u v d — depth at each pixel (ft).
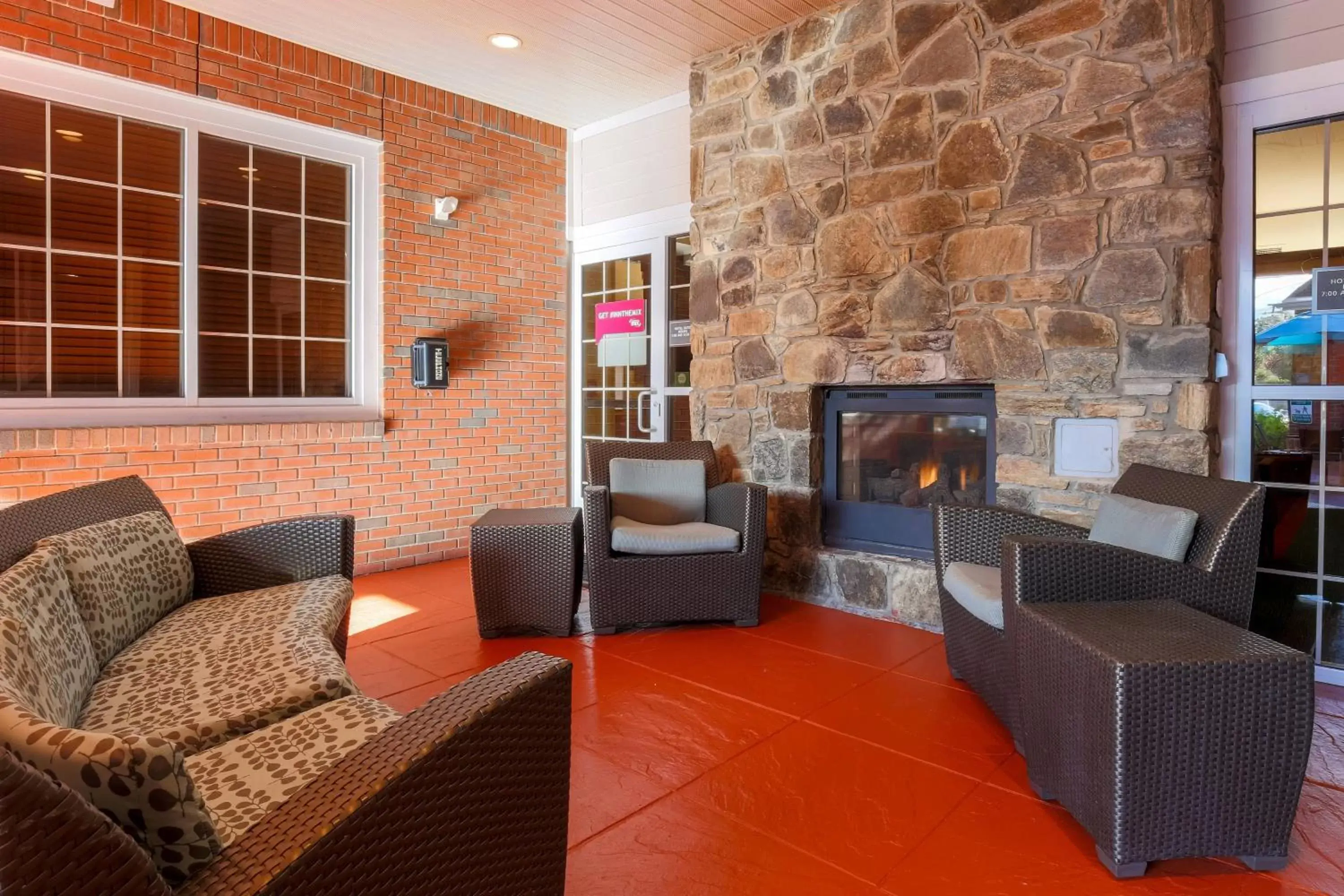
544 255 17.97
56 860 2.35
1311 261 9.41
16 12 11.26
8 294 11.62
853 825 6.36
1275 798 5.62
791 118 13.03
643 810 6.59
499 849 3.79
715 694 9.14
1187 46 9.29
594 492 11.27
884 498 12.95
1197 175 9.25
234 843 2.96
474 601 11.93
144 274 12.81
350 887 3.00
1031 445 10.57
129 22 12.19
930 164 11.42
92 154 12.28
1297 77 9.29
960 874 5.71
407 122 15.49
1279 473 9.68
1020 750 7.61
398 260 15.49
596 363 18.52
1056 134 10.27
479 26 13.15
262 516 13.76
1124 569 7.14
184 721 5.06
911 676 9.72
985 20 10.86
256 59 13.47
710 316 14.38
